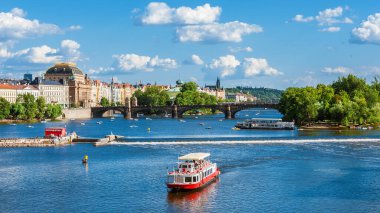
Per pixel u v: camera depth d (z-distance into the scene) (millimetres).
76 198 128750
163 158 191000
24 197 130375
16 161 188625
